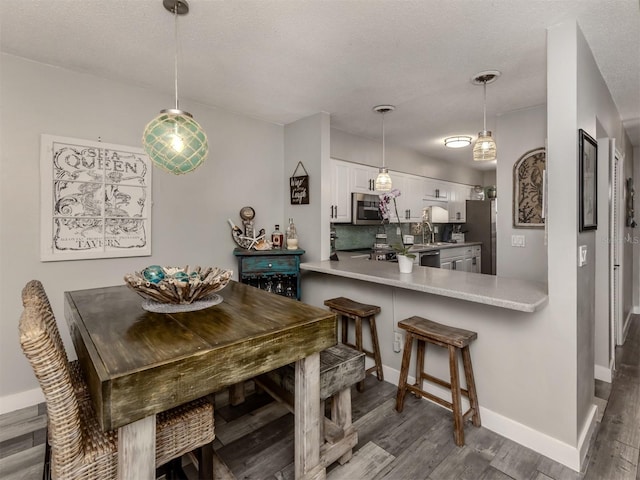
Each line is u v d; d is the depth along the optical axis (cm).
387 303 266
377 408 225
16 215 219
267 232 351
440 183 568
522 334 189
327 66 229
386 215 318
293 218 354
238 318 149
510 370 194
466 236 642
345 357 179
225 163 317
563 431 174
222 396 243
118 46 204
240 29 185
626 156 375
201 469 153
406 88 266
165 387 104
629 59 207
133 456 104
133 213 263
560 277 174
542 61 221
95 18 176
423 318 233
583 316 183
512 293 185
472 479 164
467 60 220
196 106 297
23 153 220
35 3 163
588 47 191
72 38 195
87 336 126
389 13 170
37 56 217
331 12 169
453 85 260
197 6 165
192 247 297
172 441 125
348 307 262
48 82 228
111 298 184
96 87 246
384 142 438
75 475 105
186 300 167
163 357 108
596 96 213
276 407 229
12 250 219
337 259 325
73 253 239
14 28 185
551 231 177
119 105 255
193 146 150
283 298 186
